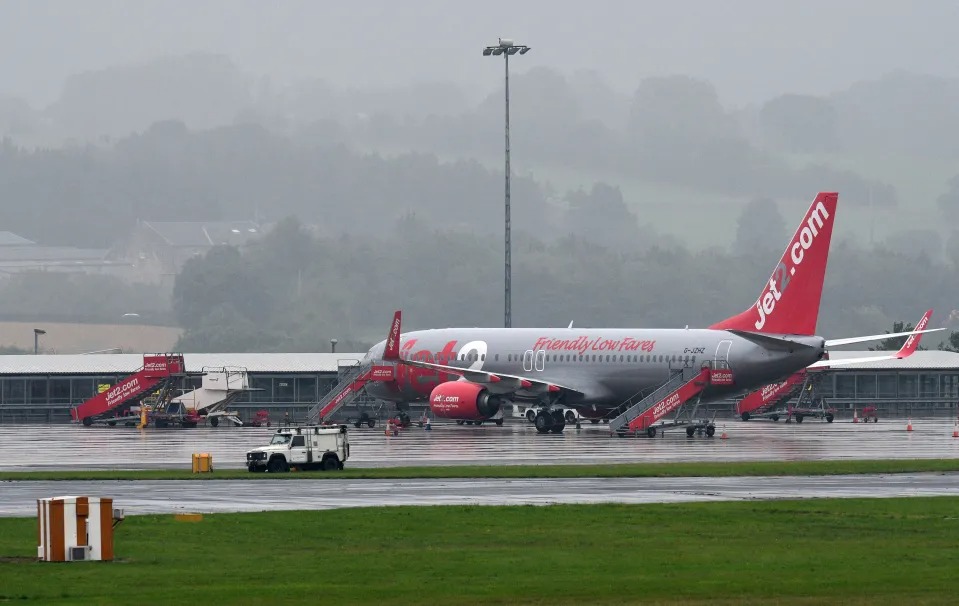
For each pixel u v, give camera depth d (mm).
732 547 118688
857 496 161375
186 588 97375
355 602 91250
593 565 108500
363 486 175500
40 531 111625
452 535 126188
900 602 89625
